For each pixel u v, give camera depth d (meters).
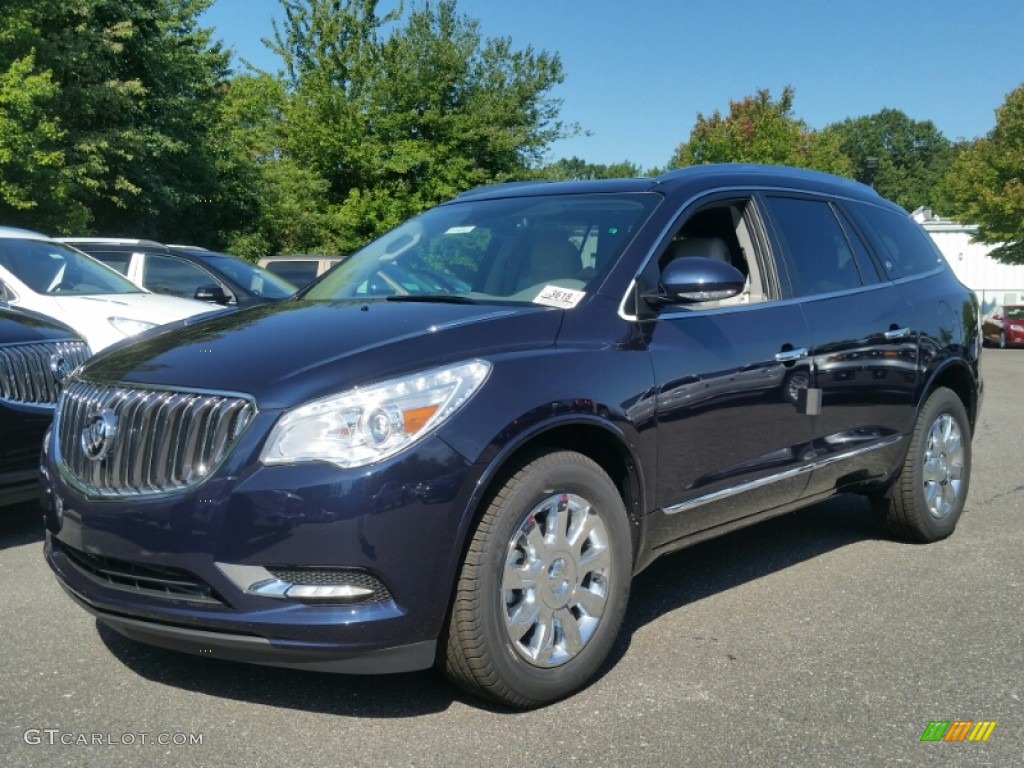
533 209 4.67
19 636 4.09
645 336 3.92
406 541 3.07
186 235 25.69
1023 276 49.75
